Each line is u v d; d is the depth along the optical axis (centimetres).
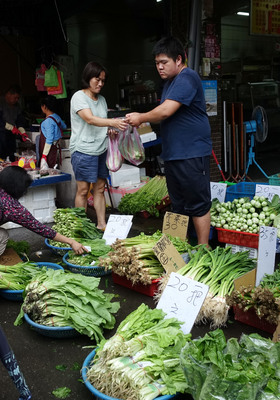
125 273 366
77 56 1139
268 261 329
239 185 564
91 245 442
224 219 462
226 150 808
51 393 261
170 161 424
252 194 514
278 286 309
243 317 331
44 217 620
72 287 314
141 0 1075
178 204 447
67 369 284
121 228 462
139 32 1215
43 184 589
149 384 227
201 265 353
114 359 237
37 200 609
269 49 1399
